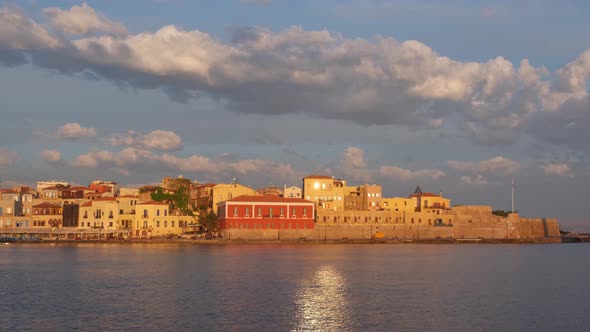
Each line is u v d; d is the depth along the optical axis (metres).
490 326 75.88
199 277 119.00
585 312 84.88
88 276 119.81
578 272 139.12
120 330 72.31
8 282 110.75
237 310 83.88
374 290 103.44
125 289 102.25
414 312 83.75
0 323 75.50
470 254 199.88
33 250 198.38
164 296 94.94
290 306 87.06
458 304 90.19
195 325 74.88
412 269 140.12
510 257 189.12
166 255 175.50
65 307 85.50
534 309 86.81
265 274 125.19
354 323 76.62
